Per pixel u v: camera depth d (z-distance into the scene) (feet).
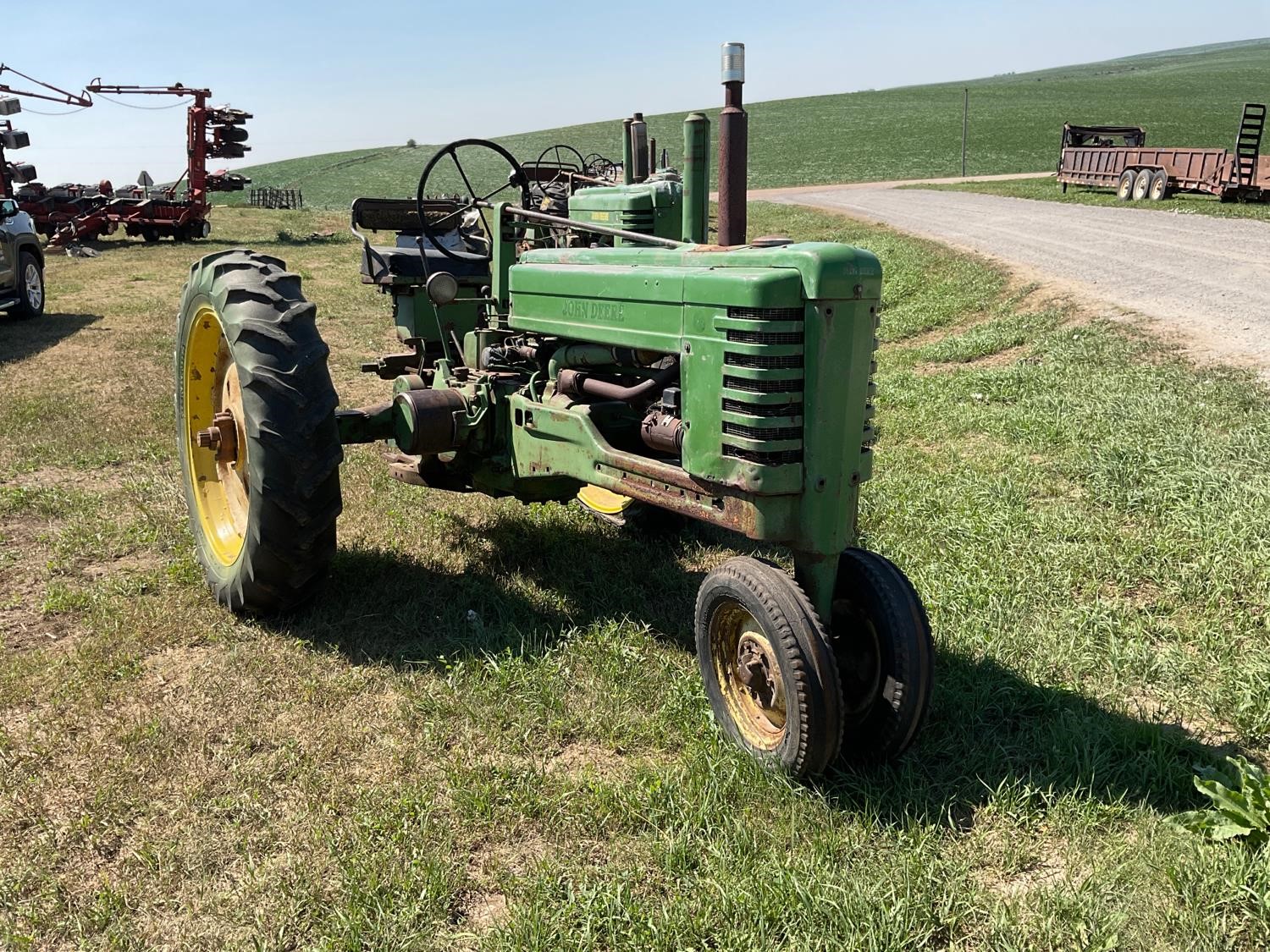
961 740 11.09
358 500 19.62
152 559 17.10
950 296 46.75
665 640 14.05
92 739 11.43
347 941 8.34
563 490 15.43
